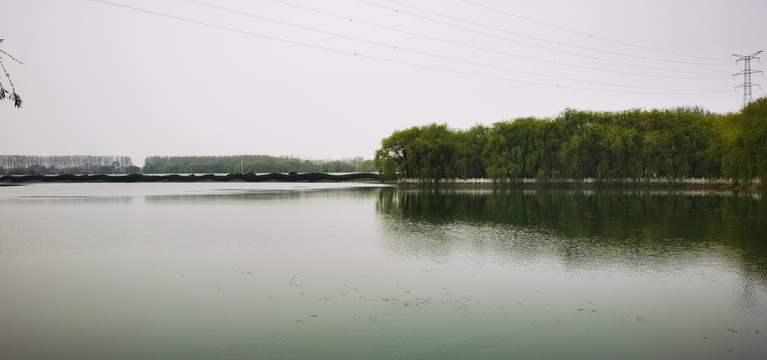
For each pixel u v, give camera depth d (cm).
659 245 2088
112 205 4581
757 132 5478
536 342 1005
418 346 987
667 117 7450
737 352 951
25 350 976
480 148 8581
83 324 1126
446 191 7294
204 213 3712
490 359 924
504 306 1236
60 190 8056
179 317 1170
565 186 7831
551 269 1636
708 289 1380
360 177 13850
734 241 2180
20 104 1254
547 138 7756
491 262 1753
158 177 13725
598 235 2388
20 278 1553
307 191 7681
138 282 1495
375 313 1189
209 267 1698
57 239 2353
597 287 1408
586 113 8000
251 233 2541
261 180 13762
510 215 3419
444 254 1912
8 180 12850
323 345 994
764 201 4528
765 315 1159
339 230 2652
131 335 1055
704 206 4003
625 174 7450
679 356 934
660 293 1343
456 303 1265
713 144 6775
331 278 1529
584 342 1004
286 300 1300
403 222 3025
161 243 2217
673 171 7356
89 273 1616
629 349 967
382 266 1697
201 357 938
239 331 1074
